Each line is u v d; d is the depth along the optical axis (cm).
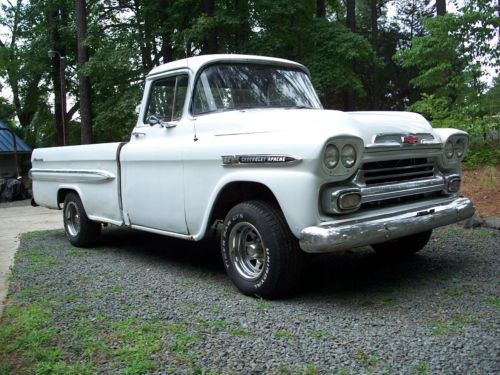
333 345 328
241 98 518
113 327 374
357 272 501
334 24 1669
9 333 372
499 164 925
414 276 478
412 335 339
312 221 386
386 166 429
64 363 319
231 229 447
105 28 1780
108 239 732
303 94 564
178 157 493
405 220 412
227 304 420
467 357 303
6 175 1728
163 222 526
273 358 313
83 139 1766
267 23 1571
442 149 474
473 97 1061
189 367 306
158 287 477
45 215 1098
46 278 524
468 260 520
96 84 1700
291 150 391
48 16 2252
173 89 538
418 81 1132
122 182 583
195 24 1461
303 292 445
